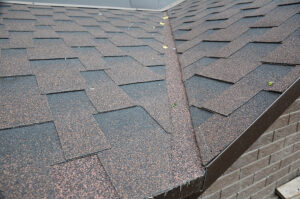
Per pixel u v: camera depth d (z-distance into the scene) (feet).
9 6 19.07
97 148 5.67
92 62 10.65
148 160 5.57
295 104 9.12
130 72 10.25
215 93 8.15
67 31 14.78
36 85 8.13
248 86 7.63
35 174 4.78
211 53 11.42
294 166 11.14
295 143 10.39
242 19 13.82
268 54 8.83
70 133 6.04
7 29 13.65
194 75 10.03
